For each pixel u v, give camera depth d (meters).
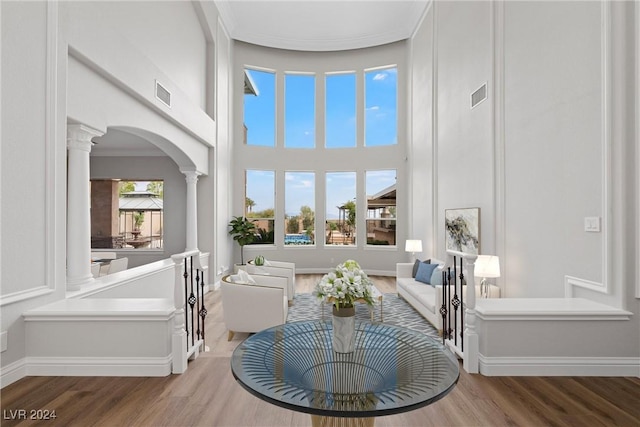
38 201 2.69
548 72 3.42
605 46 2.71
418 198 7.46
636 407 2.23
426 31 6.94
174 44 5.27
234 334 4.26
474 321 2.75
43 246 2.74
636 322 2.65
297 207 8.87
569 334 2.68
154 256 7.48
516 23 3.96
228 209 7.88
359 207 8.68
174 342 2.69
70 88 3.08
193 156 6.02
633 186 2.63
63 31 2.89
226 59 7.65
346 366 1.69
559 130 3.27
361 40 8.42
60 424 2.02
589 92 2.90
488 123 4.53
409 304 5.65
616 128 2.67
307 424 2.05
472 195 5.01
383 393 1.42
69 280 3.28
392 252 8.42
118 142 6.64
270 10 7.37
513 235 4.04
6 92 2.42
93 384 2.51
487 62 4.54
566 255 3.20
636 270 2.63
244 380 1.53
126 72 3.78
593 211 2.88
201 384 2.51
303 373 1.61
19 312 2.56
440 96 6.25
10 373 2.50
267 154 8.61
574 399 2.33
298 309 5.32
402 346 1.96
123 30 3.85
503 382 2.56
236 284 3.96
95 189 7.72
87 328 2.64
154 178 7.48
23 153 2.55
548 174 3.43
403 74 8.33
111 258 7.28
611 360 2.66
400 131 8.38
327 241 8.88
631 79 2.62
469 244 5.03
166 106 4.71
